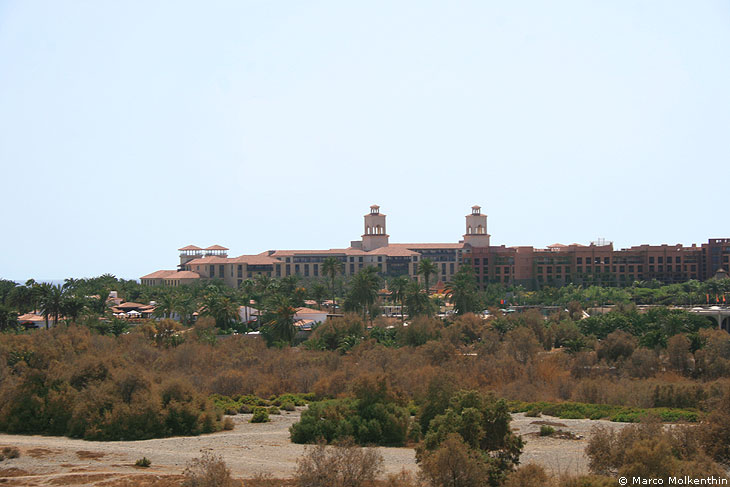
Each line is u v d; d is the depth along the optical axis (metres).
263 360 126.75
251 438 77.56
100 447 71.94
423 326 148.50
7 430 83.00
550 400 103.56
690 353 126.38
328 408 78.50
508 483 49.44
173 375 105.94
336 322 152.38
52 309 162.75
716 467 50.41
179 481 57.19
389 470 59.53
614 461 53.31
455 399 63.00
